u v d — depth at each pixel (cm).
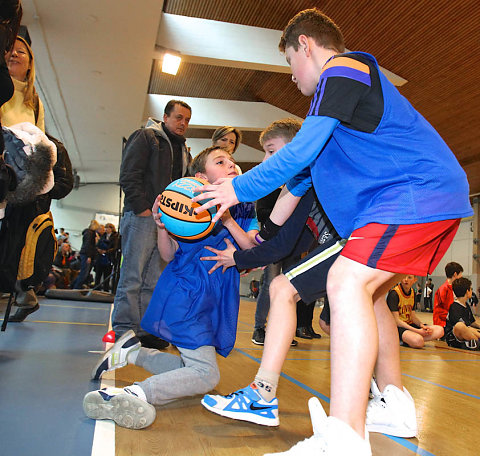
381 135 102
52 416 118
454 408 174
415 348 406
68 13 577
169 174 253
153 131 249
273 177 102
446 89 780
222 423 126
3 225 171
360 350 90
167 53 655
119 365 155
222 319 145
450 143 1020
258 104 967
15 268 182
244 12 652
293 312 133
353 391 88
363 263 97
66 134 1116
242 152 1163
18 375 159
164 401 126
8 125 193
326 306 189
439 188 101
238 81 864
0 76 130
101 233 876
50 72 750
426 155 101
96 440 103
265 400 127
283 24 682
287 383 192
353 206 106
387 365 138
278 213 147
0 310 366
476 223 1585
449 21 604
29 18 590
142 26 598
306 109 956
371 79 102
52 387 146
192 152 1130
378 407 134
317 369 232
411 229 98
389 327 139
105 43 647
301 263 133
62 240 920
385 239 98
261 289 319
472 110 843
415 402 179
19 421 111
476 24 603
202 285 139
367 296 96
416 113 109
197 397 154
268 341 131
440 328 446
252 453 105
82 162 1456
